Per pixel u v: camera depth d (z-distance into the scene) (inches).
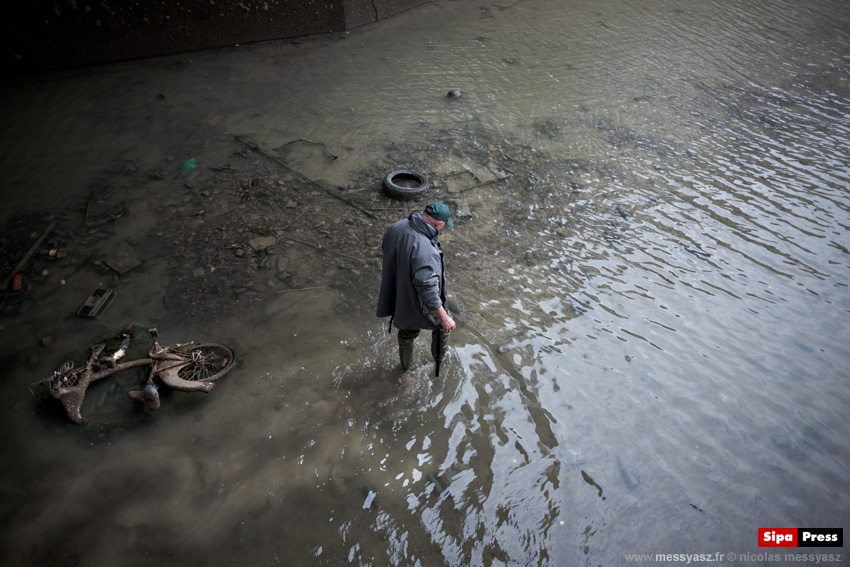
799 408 164.9
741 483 145.0
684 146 299.7
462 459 148.2
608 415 161.3
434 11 465.4
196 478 140.6
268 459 145.6
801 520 137.3
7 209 229.1
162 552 125.3
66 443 148.0
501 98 334.6
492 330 186.5
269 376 167.8
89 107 305.4
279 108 312.2
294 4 390.9
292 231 225.0
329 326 185.6
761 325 192.5
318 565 124.1
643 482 144.5
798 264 220.4
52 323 182.4
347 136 289.7
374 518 133.6
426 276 139.2
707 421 160.6
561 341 183.9
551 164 277.9
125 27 350.0
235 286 199.2
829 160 293.1
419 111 315.9
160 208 233.9
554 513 136.8
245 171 258.2
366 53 384.5
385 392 164.9
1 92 316.2
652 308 198.2
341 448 149.3
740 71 389.7
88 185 244.8
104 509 133.5
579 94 345.1
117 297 192.9
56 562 123.0
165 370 161.3
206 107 310.2
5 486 137.8
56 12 328.5
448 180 261.0
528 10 476.1
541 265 215.8
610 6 495.2
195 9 364.2
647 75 374.9
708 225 240.8
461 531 132.2
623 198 256.4
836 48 434.0
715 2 515.8
